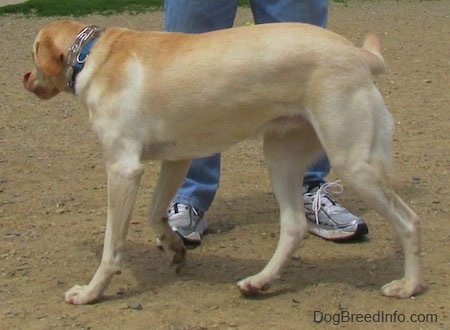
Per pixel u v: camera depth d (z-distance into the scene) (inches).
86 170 299.6
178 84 188.4
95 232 239.0
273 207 259.8
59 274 209.8
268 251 225.0
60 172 297.3
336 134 183.8
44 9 717.9
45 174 295.1
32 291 199.6
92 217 252.2
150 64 190.9
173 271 211.8
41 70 200.8
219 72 186.9
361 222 228.1
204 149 195.6
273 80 185.5
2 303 192.7
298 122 190.1
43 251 225.0
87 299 191.3
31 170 299.4
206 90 187.6
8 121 369.7
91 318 184.5
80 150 324.5
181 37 194.9
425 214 249.8
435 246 223.9
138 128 190.9
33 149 326.0
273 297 195.3
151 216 207.2
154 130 192.1
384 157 187.8
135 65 191.0
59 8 717.9
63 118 374.6
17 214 255.1
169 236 207.9
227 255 222.7
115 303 192.5
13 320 184.1
